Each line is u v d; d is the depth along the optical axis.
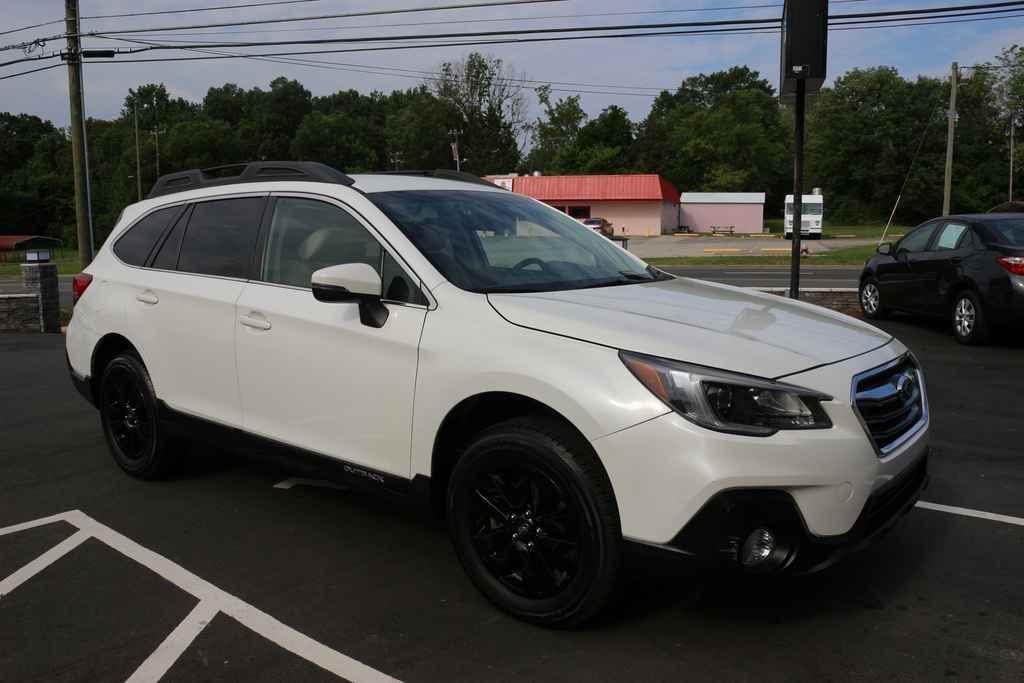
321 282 3.34
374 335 3.47
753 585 3.45
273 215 4.18
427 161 95.31
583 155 100.69
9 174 111.81
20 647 3.01
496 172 94.19
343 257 3.78
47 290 12.95
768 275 24.36
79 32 17.48
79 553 3.90
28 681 2.78
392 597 3.39
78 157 17.78
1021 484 4.80
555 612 3.00
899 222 87.50
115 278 4.94
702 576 2.71
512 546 3.12
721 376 2.73
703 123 100.88
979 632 3.05
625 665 2.83
